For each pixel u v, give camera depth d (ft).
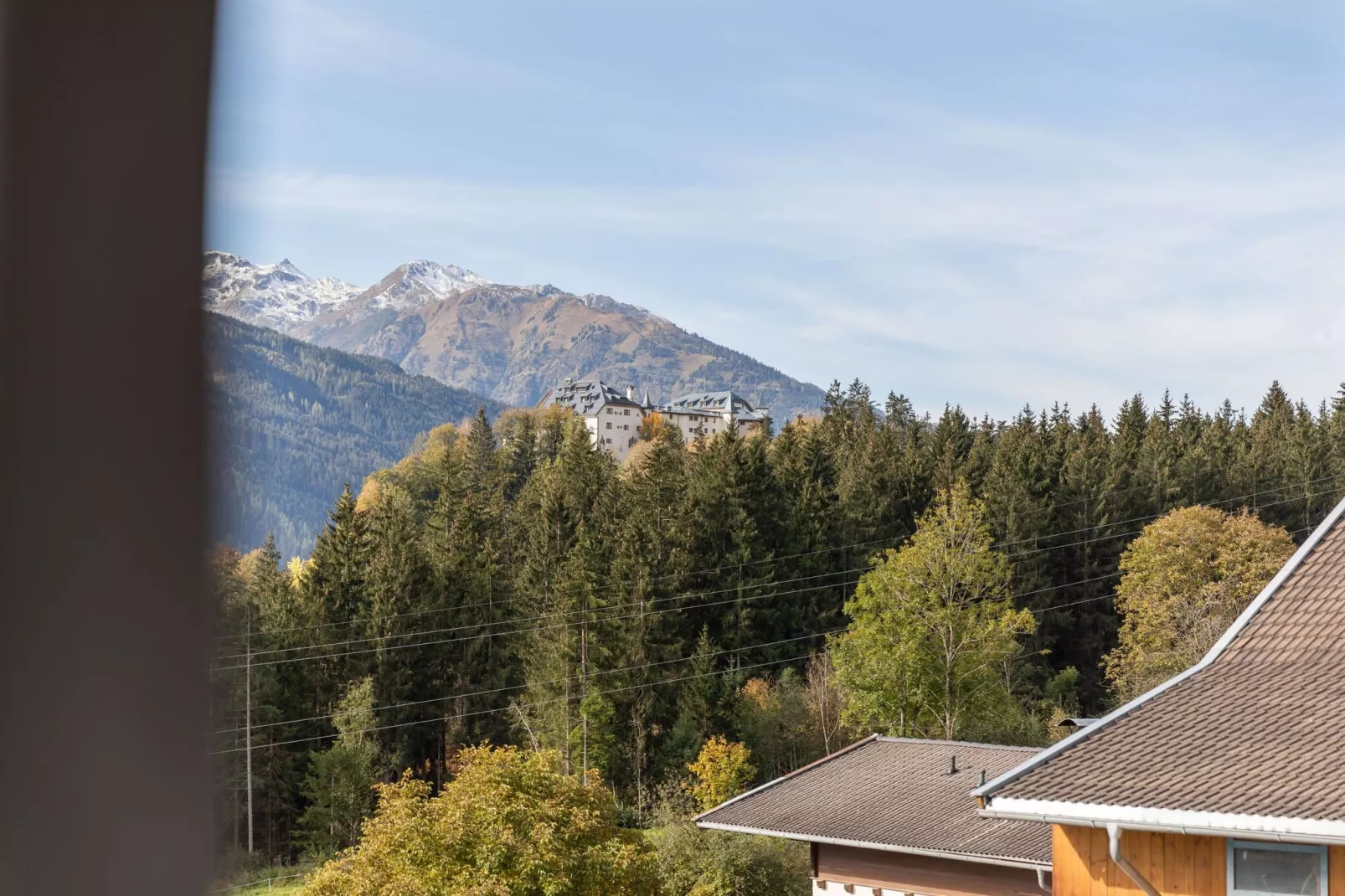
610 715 208.54
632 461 358.23
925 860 78.07
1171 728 47.34
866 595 181.06
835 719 205.57
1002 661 180.45
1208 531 216.54
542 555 244.63
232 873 171.12
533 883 76.23
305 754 193.36
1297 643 50.90
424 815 77.77
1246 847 42.45
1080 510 271.90
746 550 246.68
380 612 212.84
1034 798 44.75
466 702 222.07
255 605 196.75
